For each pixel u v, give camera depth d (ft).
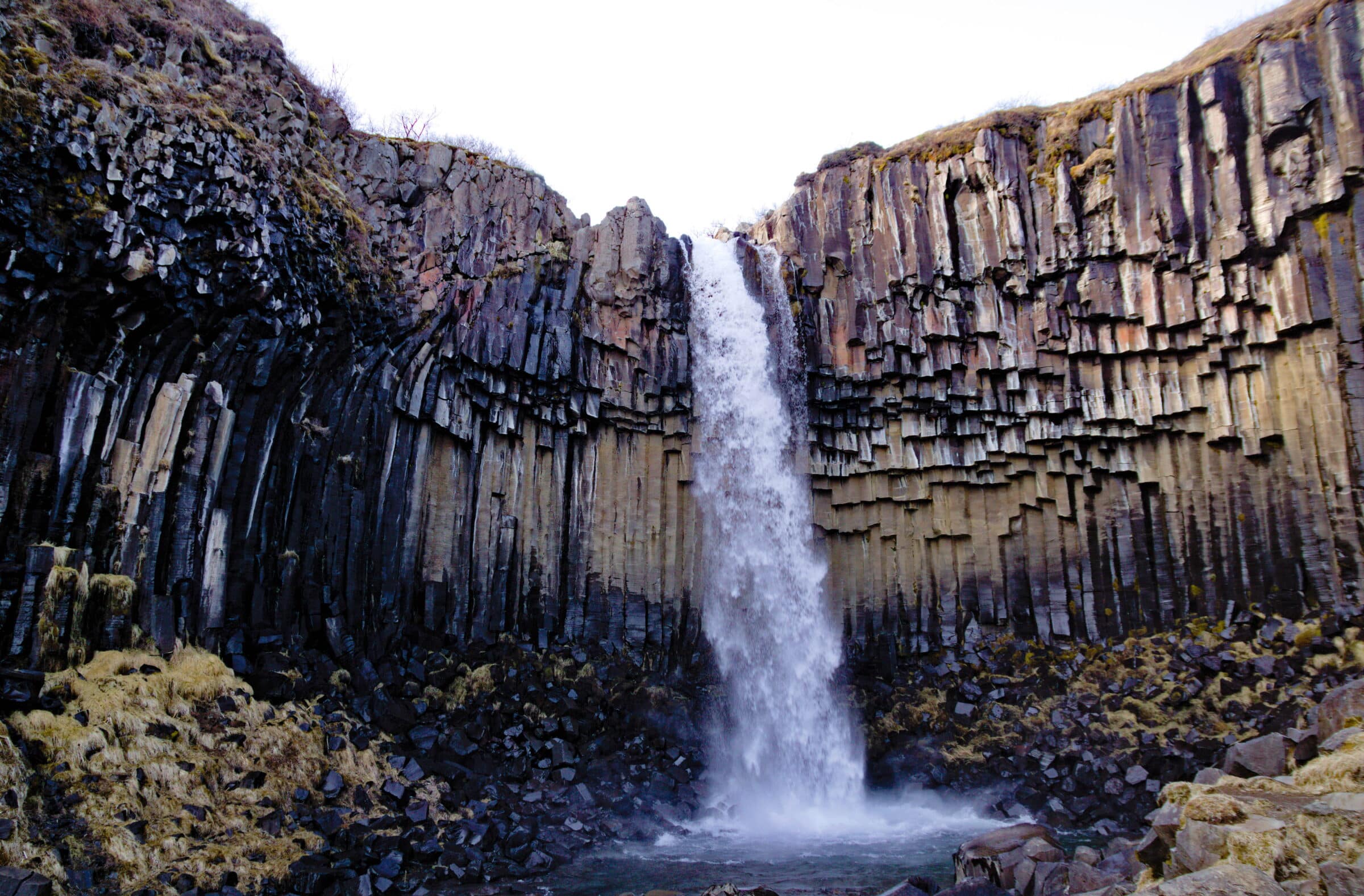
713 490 65.67
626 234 67.05
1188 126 61.67
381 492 51.24
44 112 32.81
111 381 36.11
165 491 38.01
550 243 64.03
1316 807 21.93
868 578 68.03
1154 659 58.08
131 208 35.45
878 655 66.08
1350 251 55.26
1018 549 66.18
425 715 47.09
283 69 49.29
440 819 39.60
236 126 40.93
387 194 56.90
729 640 63.31
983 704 59.93
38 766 28.27
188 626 38.47
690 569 63.98
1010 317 66.23
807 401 68.33
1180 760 49.70
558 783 46.83
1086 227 64.49
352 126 63.21
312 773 37.40
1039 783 52.06
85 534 34.55
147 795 30.40
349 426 49.44
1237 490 59.36
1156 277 62.18
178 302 37.58
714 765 54.75
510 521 59.16
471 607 55.93
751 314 68.54
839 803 55.88
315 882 30.48
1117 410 63.26
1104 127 65.36
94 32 38.11
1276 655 53.83
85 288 34.30
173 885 27.99
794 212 71.10
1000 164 66.80
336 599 46.55
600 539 62.75
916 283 67.21
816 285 69.36
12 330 32.35
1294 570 56.03
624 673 58.29
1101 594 63.16
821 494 68.69
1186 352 61.82
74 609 32.65
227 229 39.09
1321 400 55.67
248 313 40.75
